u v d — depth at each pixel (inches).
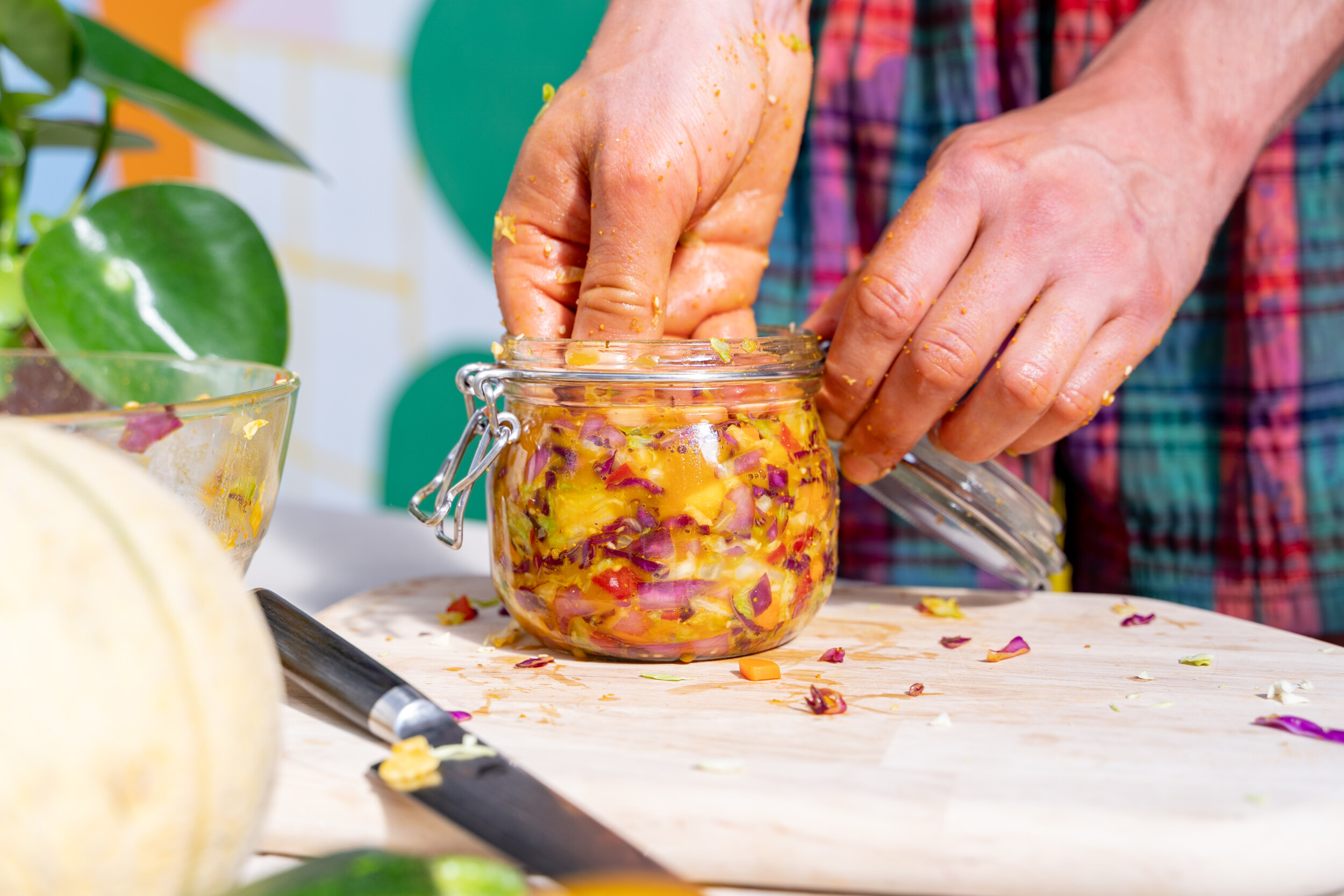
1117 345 29.6
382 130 67.1
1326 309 36.6
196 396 30.5
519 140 64.1
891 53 37.8
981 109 37.4
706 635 28.9
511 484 29.3
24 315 33.2
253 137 35.5
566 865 24.1
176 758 22.1
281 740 23.7
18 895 21.5
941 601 32.0
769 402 29.0
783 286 38.6
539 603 29.1
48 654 21.1
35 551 21.9
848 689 28.6
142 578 22.7
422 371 69.9
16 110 34.4
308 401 73.4
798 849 25.4
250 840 23.3
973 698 28.2
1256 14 30.8
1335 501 37.1
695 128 28.6
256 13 68.6
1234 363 37.0
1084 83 31.2
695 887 24.1
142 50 35.0
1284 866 25.0
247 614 23.4
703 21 29.1
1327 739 26.9
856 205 38.4
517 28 62.9
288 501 41.9
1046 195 29.2
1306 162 36.3
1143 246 29.6
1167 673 29.1
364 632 31.0
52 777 20.9
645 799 25.6
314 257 71.5
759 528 28.8
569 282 29.7
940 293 29.2
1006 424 29.3
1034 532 31.5
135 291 32.9
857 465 30.7
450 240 67.2
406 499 72.0
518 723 27.4
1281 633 30.7
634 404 28.5
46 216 34.6
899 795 25.5
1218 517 37.5
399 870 21.5
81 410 30.5
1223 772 26.0
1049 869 25.1
